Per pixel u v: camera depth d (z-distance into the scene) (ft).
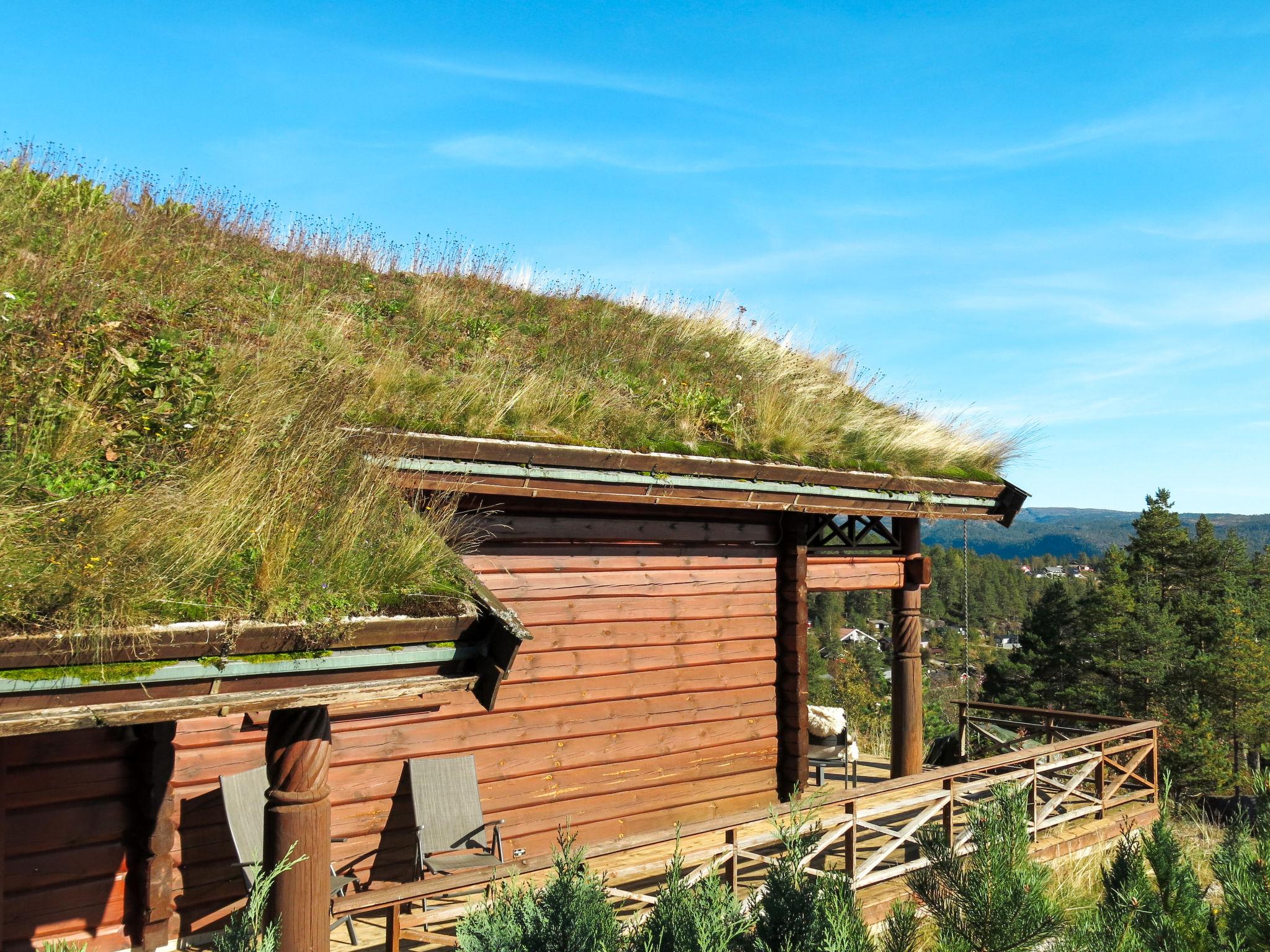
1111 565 165.17
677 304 46.96
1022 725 39.17
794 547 29.30
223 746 20.01
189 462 15.47
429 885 15.75
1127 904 15.42
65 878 17.56
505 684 23.81
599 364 31.35
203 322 22.81
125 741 18.37
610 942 12.61
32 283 20.47
